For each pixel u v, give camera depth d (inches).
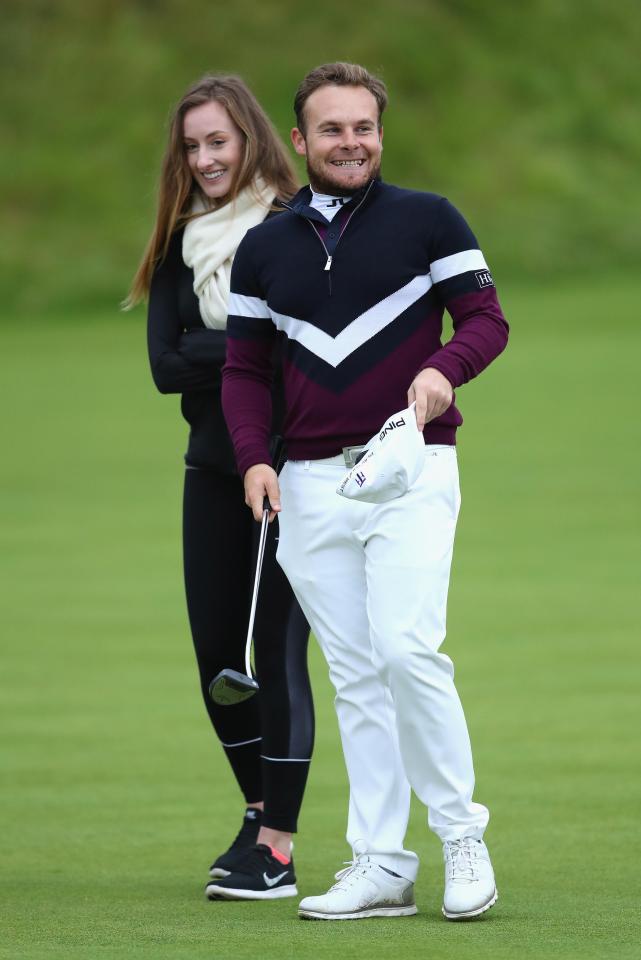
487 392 2839.6
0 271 4259.4
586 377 2950.3
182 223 657.6
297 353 555.5
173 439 2508.6
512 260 4254.4
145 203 4345.5
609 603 1354.6
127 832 711.7
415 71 4918.8
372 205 550.0
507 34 5132.9
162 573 1542.8
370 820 556.4
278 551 573.9
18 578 1523.1
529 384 2898.6
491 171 4650.6
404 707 535.5
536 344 3339.1
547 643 1195.3
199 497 641.6
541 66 5059.1
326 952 484.1
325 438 552.1
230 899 585.9
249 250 568.1
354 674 559.2
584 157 4773.6
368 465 517.3
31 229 4443.9
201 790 800.3
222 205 647.8
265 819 607.2
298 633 617.6
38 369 3304.6
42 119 4798.2
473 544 1663.4
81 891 600.4
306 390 553.6
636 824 698.8
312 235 553.0
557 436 2426.2
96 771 845.8
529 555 1595.7
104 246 4367.6
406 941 499.8
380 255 542.9
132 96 4859.7
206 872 637.9
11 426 2662.4
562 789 776.3
